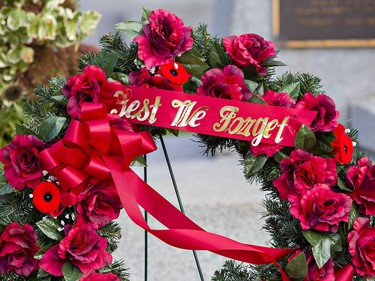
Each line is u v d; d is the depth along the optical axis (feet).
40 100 8.62
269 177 8.65
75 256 8.01
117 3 54.03
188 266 14.11
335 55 26.50
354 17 26.37
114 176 8.07
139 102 8.40
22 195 8.43
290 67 26.45
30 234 8.21
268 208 8.94
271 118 8.52
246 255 8.27
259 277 8.67
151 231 7.93
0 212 8.40
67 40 14.69
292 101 8.62
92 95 8.28
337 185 8.68
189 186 18.83
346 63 26.58
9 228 8.17
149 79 8.46
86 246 8.09
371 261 8.45
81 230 8.13
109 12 53.01
